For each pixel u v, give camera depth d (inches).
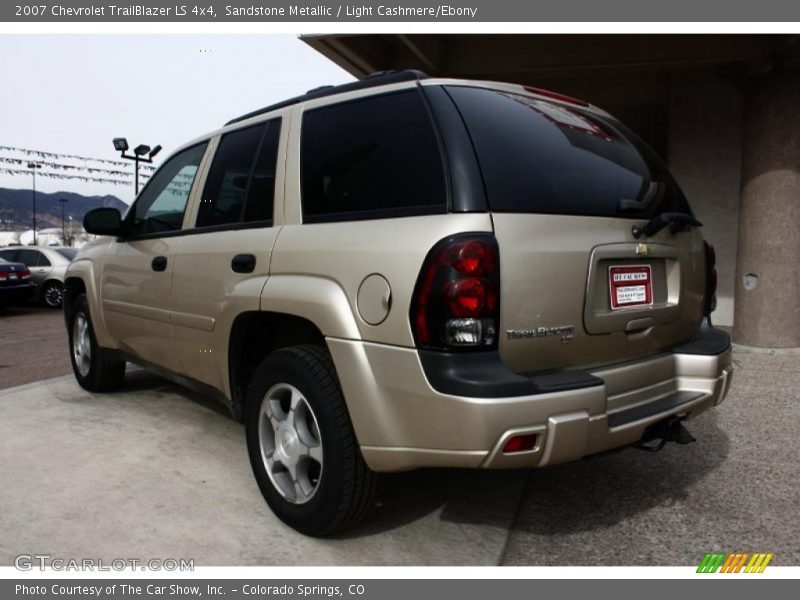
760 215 251.9
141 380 203.6
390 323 85.7
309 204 105.1
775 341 252.8
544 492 122.6
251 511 112.3
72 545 100.2
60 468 130.0
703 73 295.9
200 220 131.8
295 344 114.5
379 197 94.0
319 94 114.7
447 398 80.5
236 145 128.5
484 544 102.5
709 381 107.7
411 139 93.3
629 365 99.3
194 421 161.2
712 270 123.7
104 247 170.4
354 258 91.5
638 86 315.9
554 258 87.6
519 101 104.0
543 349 87.7
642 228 101.5
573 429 82.7
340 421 94.0
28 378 228.8
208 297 121.0
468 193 84.4
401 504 116.2
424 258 83.2
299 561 96.7
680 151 302.4
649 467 134.4
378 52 277.4
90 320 177.9
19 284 486.9
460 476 128.8
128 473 127.9
